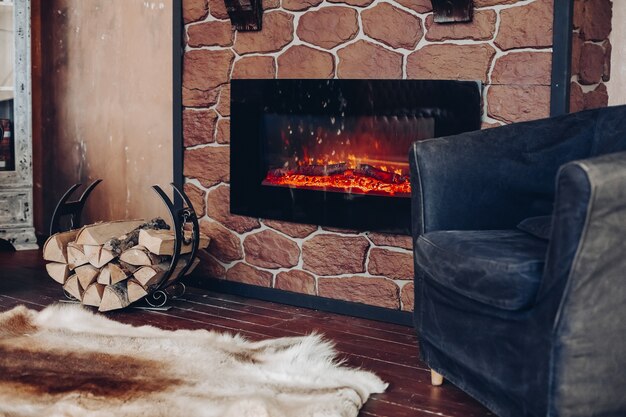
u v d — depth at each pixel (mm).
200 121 3756
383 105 3201
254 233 3635
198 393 2309
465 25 3000
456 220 2463
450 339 2273
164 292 3383
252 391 2340
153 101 4301
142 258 3303
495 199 2506
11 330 2918
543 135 2561
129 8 4379
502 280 1950
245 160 3596
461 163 2473
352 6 3254
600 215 1734
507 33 2912
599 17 3072
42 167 5023
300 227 3484
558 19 2799
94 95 4625
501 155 2520
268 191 3539
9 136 4664
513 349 1970
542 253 1997
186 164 3826
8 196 4629
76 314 3150
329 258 3408
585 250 1739
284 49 3461
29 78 4629
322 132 3379
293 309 3471
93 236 3354
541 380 1839
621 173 1748
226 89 3656
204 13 3684
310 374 2500
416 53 3119
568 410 1792
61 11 4785
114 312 3363
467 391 2254
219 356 2660
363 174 3268
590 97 3043
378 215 3223
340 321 3285
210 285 3783
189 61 3760
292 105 3438
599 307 1785
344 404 2232
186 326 3176
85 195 3748
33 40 4969
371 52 3225
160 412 2154
